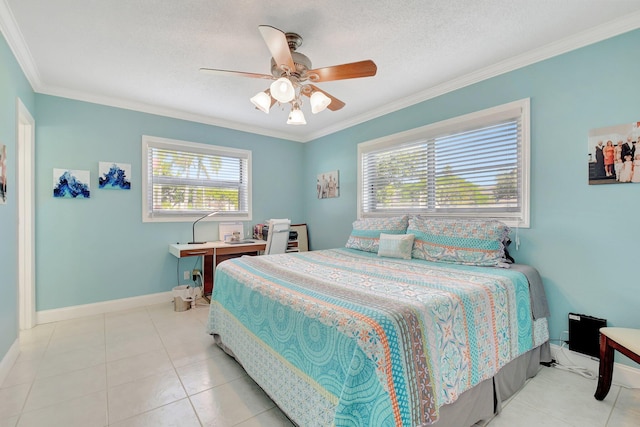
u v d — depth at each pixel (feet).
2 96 6.35
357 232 10.83
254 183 14.44
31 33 6.67
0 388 6.00
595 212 6.69
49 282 9.64
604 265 6.58
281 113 12.21
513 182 8.10
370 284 5.65
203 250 11.31
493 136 8.50
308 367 4.45
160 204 11.89
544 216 7.45
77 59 7.83
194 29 6.56
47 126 9.55
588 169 6.76
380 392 3.48
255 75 6.66
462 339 4.73
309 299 4.88
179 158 12.34
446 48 7.37
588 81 6.74
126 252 11.07
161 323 9.61
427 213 10.18
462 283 5.65
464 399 4.74
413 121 10.54
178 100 10.71
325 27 6.49
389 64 8.15
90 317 10.11
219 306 7.77
